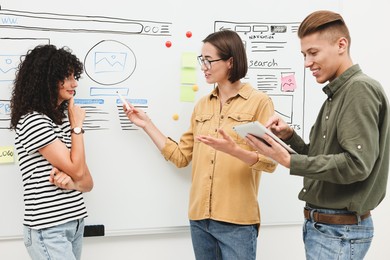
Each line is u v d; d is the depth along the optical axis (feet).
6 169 5.65
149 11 6.03
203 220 5.32
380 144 3.99
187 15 6.18
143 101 6.08
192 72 6.24
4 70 5.55
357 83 3.89
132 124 6.04
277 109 6.56
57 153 4.43
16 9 5.54
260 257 6.71
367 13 7.00
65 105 5.14
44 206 4.44
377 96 3.87
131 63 5.99
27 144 4.42
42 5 5.63
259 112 5.20
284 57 6.55
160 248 6.34
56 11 5.68
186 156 5.83
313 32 4.10
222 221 5.12
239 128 4.08
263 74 6.49
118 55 5.94
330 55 4.10
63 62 4.68
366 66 7.06
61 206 4.52
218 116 5.36
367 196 4.02
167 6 6.10
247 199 5.16
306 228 4.50
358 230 4.11
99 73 5.88
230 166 5.14
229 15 6.35
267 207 6.59
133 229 6.12
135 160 6.08
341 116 3.94
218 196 5.14
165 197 6.22
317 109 6.70
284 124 4.80
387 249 7.32
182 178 6.28
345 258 4.09
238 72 5.18
